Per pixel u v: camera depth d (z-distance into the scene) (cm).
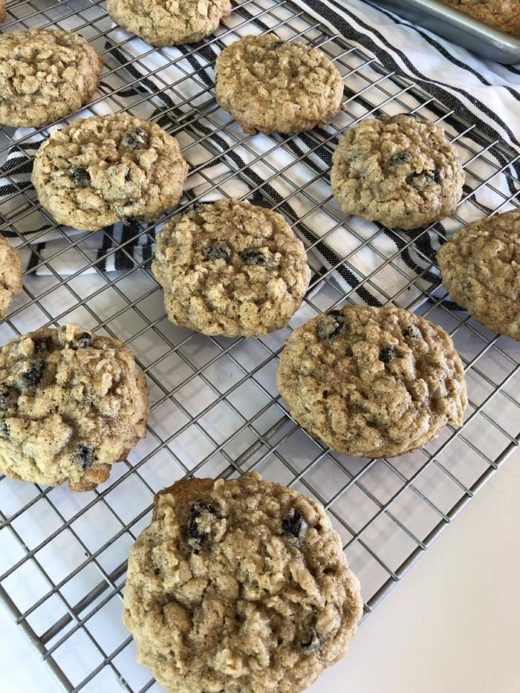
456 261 23
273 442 21
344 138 26
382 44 31
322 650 16
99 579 18
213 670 15
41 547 18
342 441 19
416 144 25
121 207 23
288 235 23
